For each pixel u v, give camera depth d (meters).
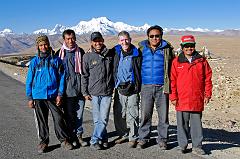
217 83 19.48
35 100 7.45
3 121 10.96
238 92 17.20
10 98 16.53
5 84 22.81
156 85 7.46
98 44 7.53
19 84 23.03
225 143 8.38
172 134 9.30
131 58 7.50
